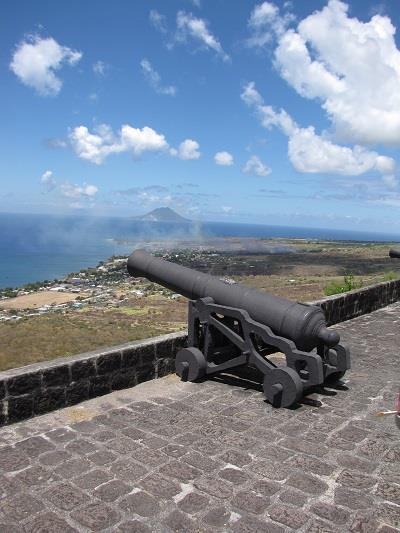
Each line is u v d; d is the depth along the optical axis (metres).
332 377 5.76
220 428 4.32
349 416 4.68
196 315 5.79
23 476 3.43
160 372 5.77
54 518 2.95
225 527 2.89
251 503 3.13
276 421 4.51
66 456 3.73
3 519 2.94
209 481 3.39
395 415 4.73
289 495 3.23
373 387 5.62
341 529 2.88
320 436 4.19
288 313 5.10
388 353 7.29
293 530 2.86
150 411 4.71
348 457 3.80
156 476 3.45
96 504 3.10
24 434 4.13
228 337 5.47
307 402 5.05
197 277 6.00
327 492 3.28
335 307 9.41
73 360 4.82
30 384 4.45
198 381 5.63
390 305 11.81
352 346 7.67
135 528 2.87
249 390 5.39
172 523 2.92
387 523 2.94
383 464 3.70
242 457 3.76
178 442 4.02
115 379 5.23
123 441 4.02
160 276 6.35
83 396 4.92
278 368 4.94
